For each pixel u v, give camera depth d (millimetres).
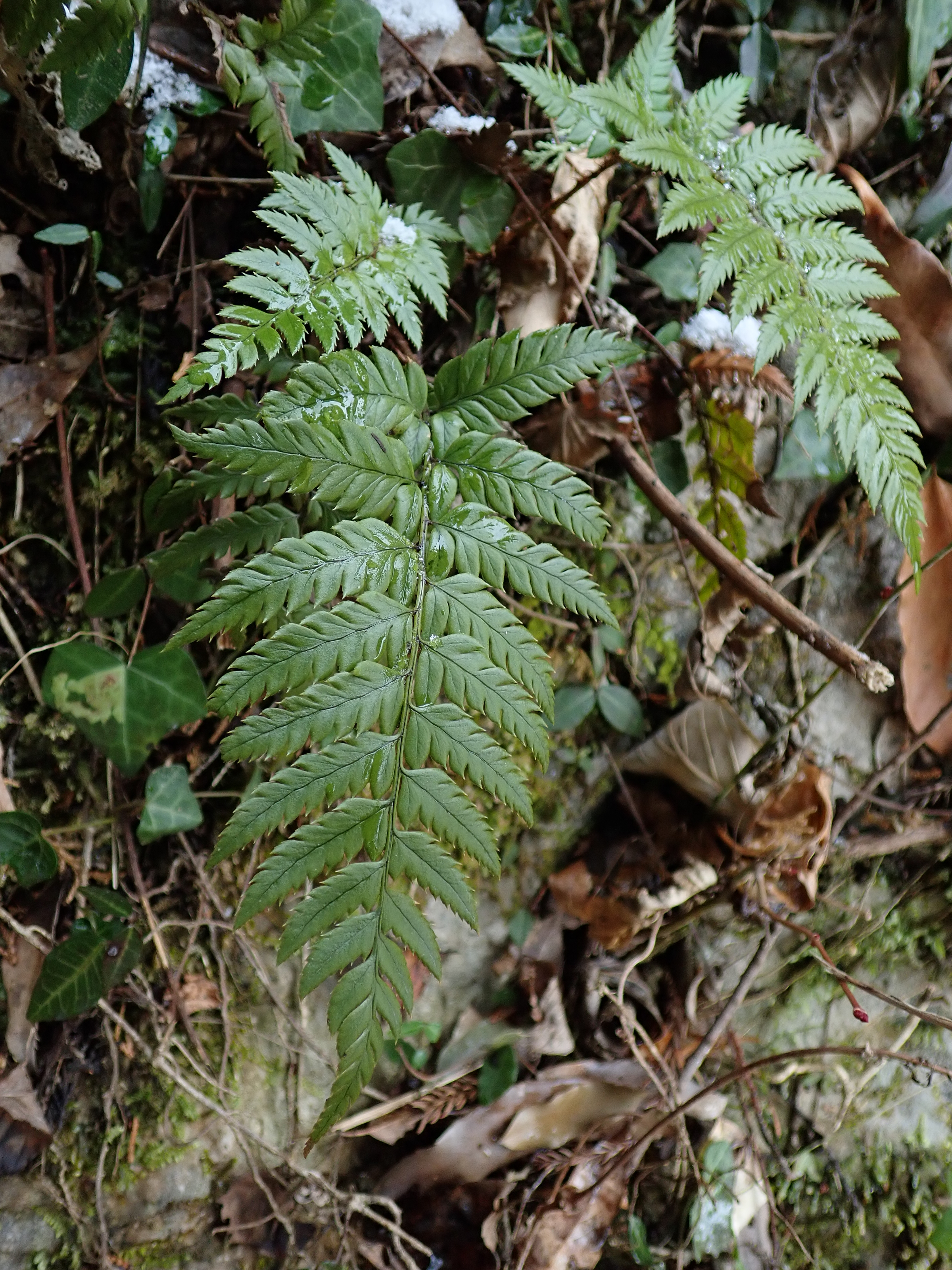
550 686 273
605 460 436
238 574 256
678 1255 465
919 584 317
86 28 295
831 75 444
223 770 410
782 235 332
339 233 300
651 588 454
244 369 294
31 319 380
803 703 464
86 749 403
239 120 376
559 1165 452
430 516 278
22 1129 398
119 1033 413
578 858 469
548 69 351
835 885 496
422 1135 459
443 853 258
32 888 398
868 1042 515
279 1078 437
